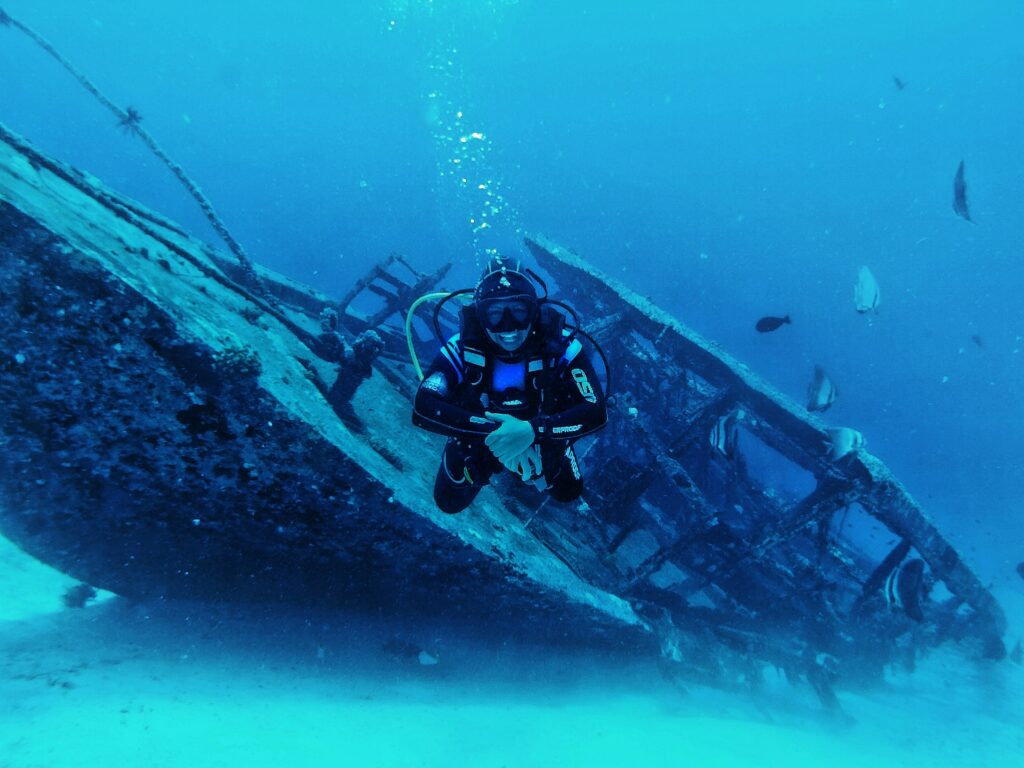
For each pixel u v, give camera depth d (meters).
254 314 5.01
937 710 6.68
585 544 6.68
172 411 3.07
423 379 2.06
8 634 3.57
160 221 7.71
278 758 2.90
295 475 3.41
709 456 8.61
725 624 6.51
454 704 4.07
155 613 4.02
